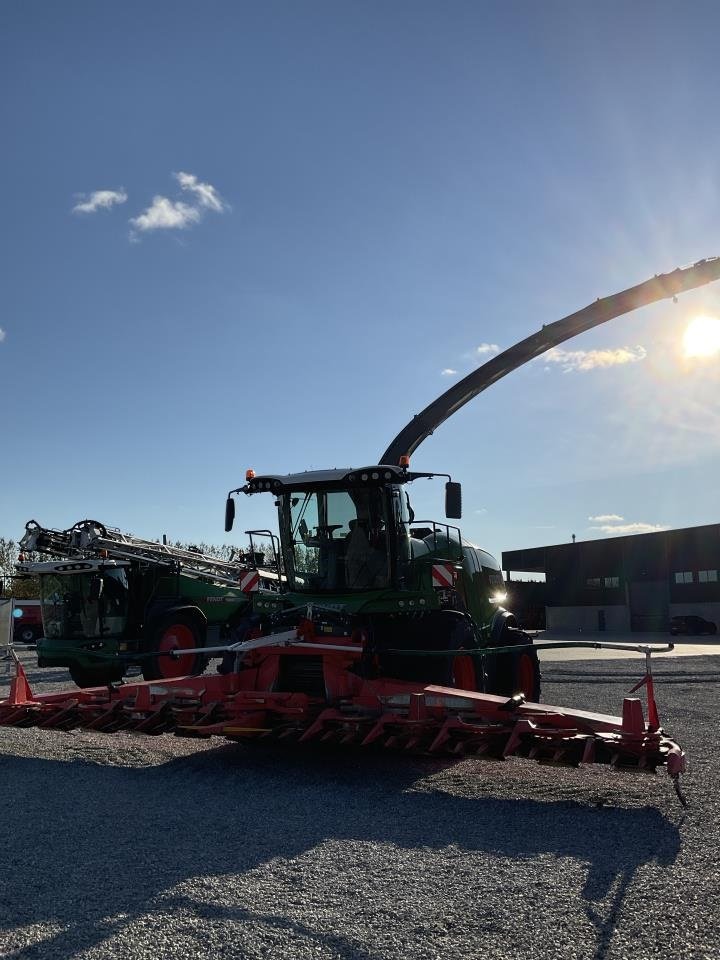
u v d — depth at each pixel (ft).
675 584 158.81
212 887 12.34
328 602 26.78
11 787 19.81
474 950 10.08
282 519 28.99
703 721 29.25
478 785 19.63
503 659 32.76
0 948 10.25
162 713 22.24
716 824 15.67
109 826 16.03
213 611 50.44
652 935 10.46
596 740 17.74
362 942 10.33
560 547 180.34
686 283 97.35
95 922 11.05
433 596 26.86
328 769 21.75
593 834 15.15
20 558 48.14
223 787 19.63
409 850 14.21
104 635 46.24
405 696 20.88
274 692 23.03
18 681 24.80
